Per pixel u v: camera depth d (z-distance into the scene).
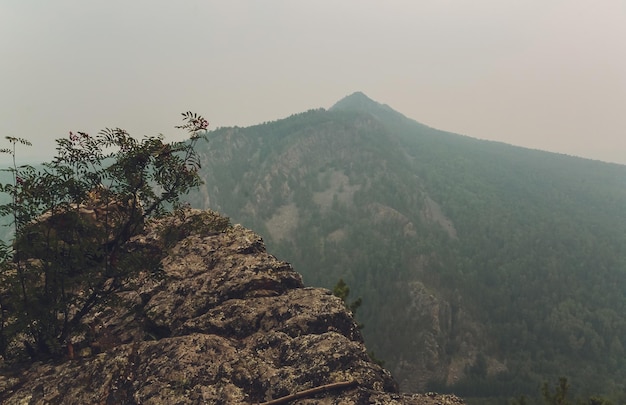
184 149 11.27
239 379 9.36
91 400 9.05
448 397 8.68
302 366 9.52
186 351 10.16
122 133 10.88
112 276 11.59
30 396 9.19
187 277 14.05
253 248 15.76
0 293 10.72
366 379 9.15
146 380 9.41
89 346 11.38
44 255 10.62
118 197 11.47
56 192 10.59
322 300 12.35
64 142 10.48
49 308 10.42
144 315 12.66
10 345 11.00
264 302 12.52
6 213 10.25
